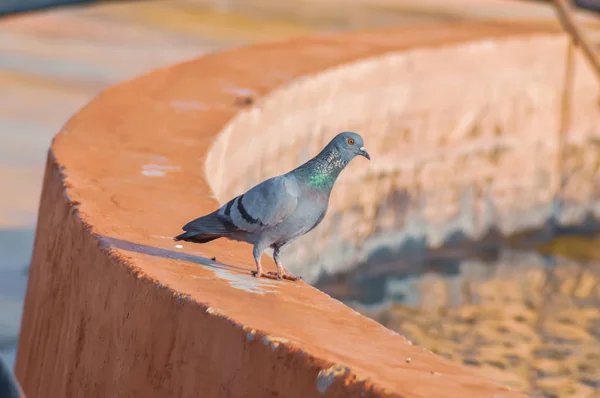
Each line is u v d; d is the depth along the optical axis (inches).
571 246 874.8
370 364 187.0
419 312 669.9
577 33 881.5
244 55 692.7
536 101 881.5
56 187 335.0
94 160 363.6
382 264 765.3
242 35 1664.6
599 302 708.7
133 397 232.8
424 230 807.1
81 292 274.2
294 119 619.8
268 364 195.9
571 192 933.2
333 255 710.5
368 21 1835.6
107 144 394.3
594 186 953.5
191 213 306.2
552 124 901.8
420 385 177.2
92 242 267.0
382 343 202.2
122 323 241.6
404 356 194.7
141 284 234.5
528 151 890.7
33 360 331.0
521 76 866.1
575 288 745.6
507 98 860.0
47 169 370.0
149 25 1691.7
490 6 2017.7
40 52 1400.1
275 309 219.5
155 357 226.7
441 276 761.6
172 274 239.3
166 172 358.0
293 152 630.5
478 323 648.4
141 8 1838.1
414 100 776.9
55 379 292.5
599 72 862.5
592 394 526.3
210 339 211.0
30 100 1121.4
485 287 736.3
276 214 229.5
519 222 885.8
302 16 1863.9
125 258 249.1
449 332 629.3
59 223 313.1
